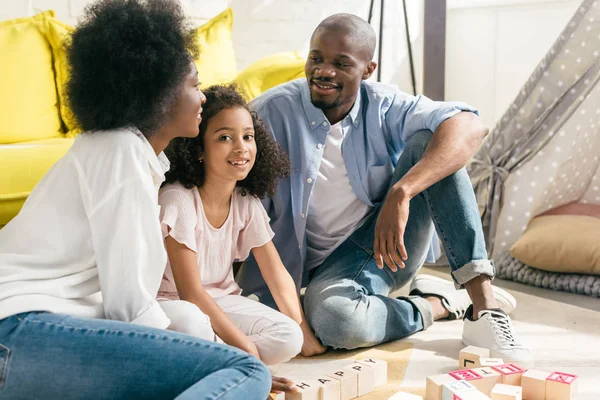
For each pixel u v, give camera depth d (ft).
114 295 3.82
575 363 5.61
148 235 3.88
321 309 5.77
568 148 8.40
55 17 8.71
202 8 9.61
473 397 4.45
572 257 7.93
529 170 8.64
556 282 8.00
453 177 5.80
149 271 3.91
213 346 3.64
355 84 5.94
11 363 3.52
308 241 6.51
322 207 6.32
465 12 10.19
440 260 9.05
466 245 5.81
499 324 5.68
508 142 8.75
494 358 5.41
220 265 5.41
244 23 10.12
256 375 3.53
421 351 5.90
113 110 3.98
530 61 9.87
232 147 5.11
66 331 3.58
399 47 10.57
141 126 4.10
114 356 3.54
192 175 5.14
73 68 4.03
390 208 5.47
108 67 3.94
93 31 3.98
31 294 3.70
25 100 7.93
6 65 7.92
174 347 3.59
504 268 8.46
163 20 4.06
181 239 4.98
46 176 4.02
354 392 4.98
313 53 5.87
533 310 7.13
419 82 10.65
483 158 9.02
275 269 5.55
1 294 3.61
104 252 3.81
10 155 6.59
